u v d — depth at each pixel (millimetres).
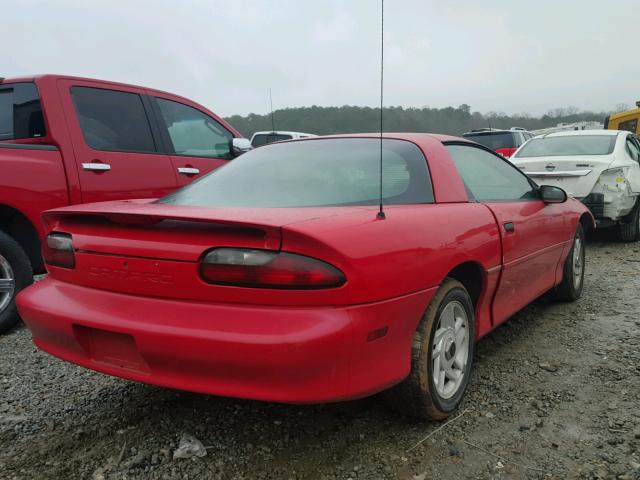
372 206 2596
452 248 2664
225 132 6051
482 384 3158
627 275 5770
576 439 2557
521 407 2873
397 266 2299
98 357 2404
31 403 2979
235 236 2117
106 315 2295
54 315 2426
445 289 2648
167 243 2223
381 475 2311
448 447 2508
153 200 3162
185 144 5477
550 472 2311
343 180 2830
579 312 4480
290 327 2037
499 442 2547
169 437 2623
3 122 4633
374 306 2182
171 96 5477
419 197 2816
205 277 2135
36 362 3570
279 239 2078
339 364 2100
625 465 2338
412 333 2471
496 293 3225
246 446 2535
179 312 2170
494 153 3834
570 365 3404
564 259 4426
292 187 2826
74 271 2490
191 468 2369
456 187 3051
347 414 2812
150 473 2336
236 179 3021
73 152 4457
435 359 2652
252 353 2027
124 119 4957
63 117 4469
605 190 7094
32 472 2334
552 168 7398
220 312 2117
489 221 3078
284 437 2607
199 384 2148
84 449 2523
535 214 3727
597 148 7871
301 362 2023
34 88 4500
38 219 4207
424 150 3041
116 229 2373
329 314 2078
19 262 4105
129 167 4840
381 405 2875
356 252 2148
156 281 2238
